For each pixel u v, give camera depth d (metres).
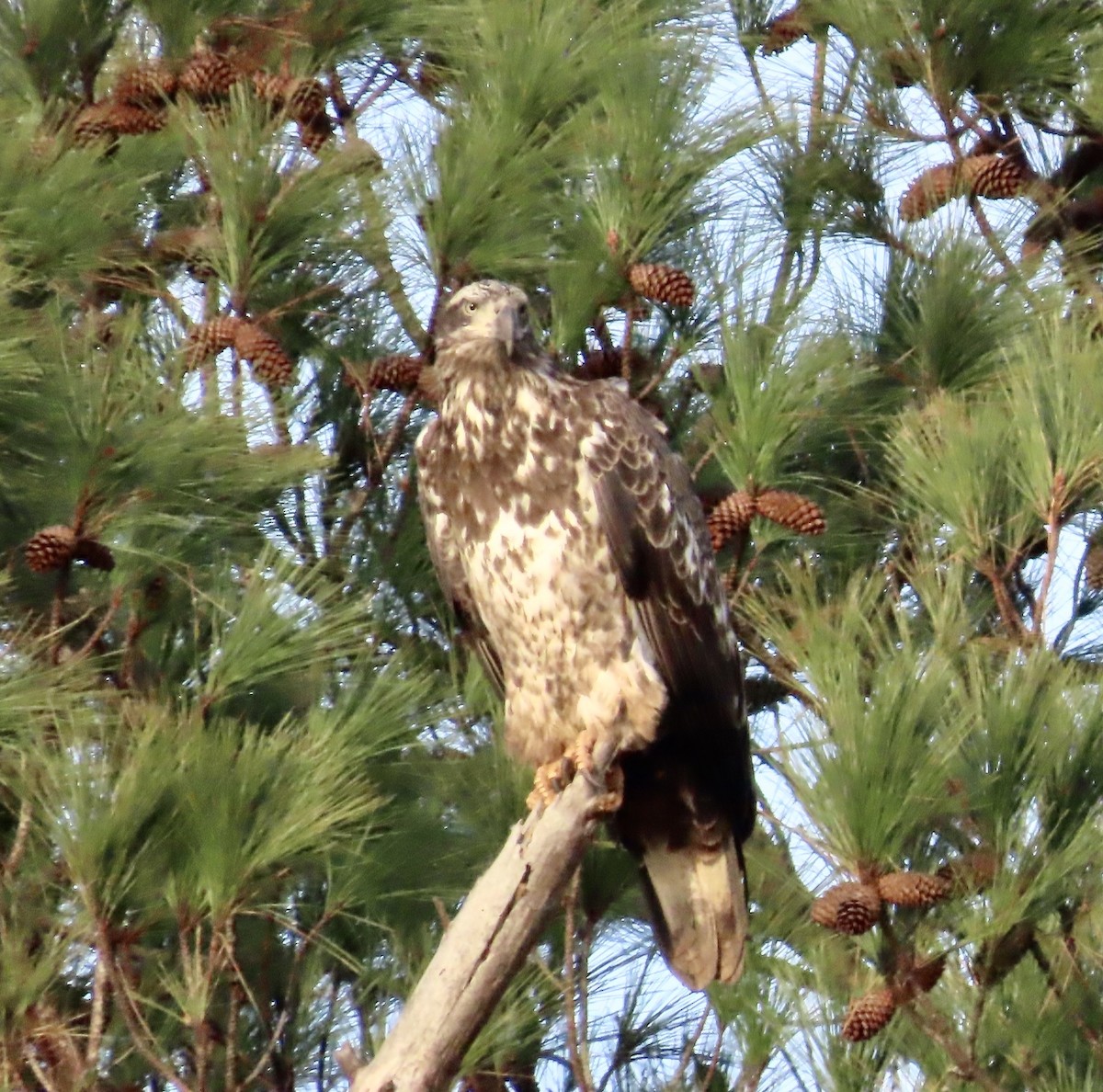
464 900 9.59
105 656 9.88
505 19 11.16
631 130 10.84
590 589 10.52
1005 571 10.38
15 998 8.20
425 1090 7.45
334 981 9.93
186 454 9.34
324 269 11.36
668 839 10.39
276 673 9.08
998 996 9.28
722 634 10.74
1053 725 8.80
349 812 8.52
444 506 10.77
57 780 8.27
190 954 8.99
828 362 10.80
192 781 8.23
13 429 9.18
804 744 8.80
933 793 8.64
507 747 10.51
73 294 10.88
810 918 9.51
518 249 10.95
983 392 11.29
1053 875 8.58
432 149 11.05
